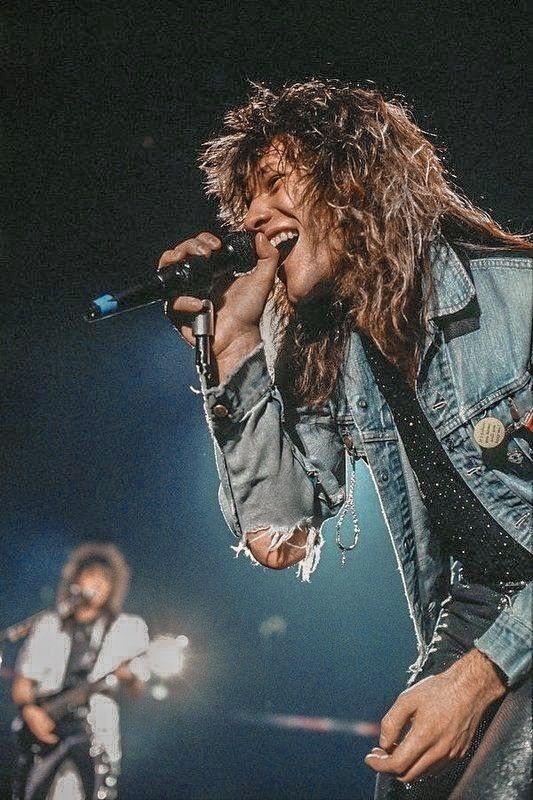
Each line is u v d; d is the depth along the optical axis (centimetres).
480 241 213
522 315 197
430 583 221
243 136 222
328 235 212
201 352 210
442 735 179
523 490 197
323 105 219
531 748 177
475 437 196
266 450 214
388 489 216
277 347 231
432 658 212
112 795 600
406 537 217
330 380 221
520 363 196
